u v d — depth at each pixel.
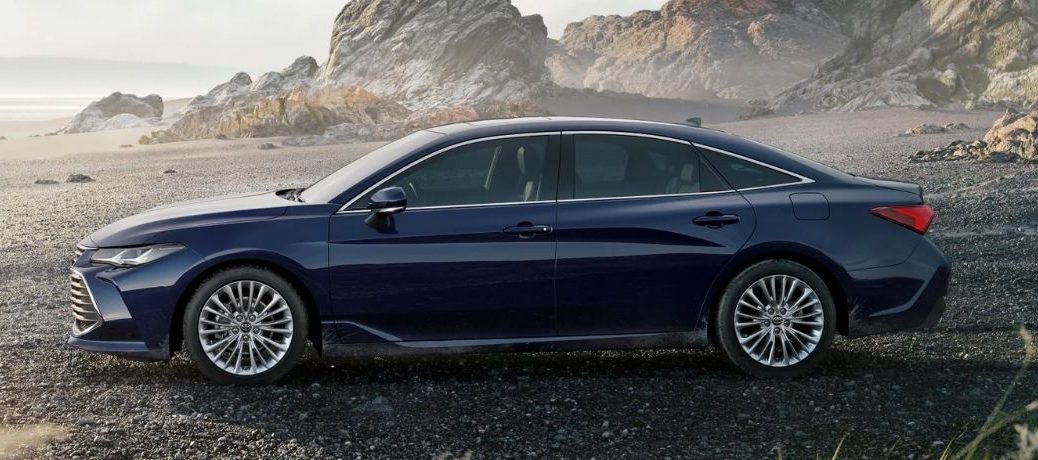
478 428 4.38
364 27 127.31
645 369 5.42
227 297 5.07
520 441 4.20
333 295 5.02
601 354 5.77
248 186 21.70
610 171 5.27
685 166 5.31
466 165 5.21
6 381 5.19
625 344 5.23
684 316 5.23
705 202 5.23
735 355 5.22
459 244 5.04
